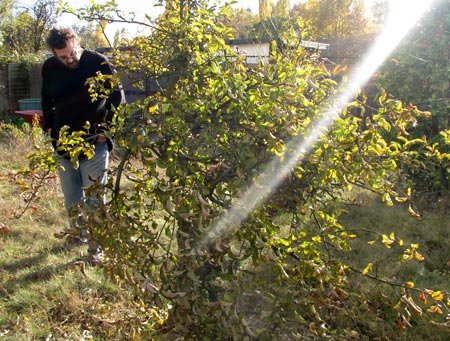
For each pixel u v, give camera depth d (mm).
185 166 2246
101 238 2229
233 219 2039
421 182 5980
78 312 3324
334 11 20312
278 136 2090
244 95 2061
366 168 2066
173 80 2398
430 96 6043
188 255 1993
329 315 2918
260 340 2283
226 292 2152
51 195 5848
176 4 2398
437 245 4625
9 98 15055
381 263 3963
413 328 3072
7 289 3650
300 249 2316
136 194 2279
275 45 2188
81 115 3875
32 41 24016
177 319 2197
